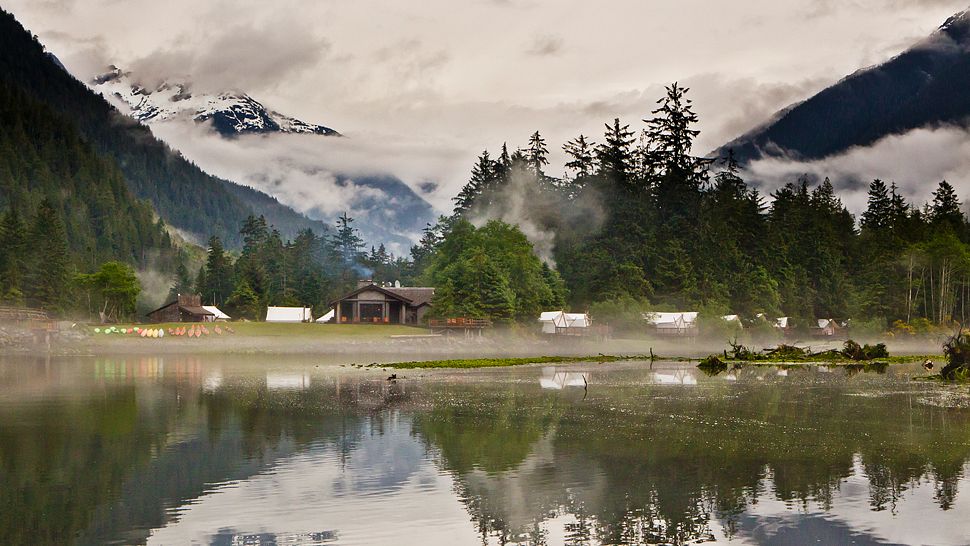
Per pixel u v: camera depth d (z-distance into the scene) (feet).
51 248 604.49
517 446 131.03
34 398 189.06
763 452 126.72
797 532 87.35
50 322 405.18
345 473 111.65
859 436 140.87
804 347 533.55
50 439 134.92
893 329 647.15
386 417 161.89
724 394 208.85
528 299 510.58
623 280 585.63
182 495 100.53
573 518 92.07
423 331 477.36
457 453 125.29
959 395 207.82
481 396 201.26
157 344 402.52
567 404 185.37
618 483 106.83
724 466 116.78
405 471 113.19
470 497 99.91
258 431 143.84
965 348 260.83
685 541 84.99
